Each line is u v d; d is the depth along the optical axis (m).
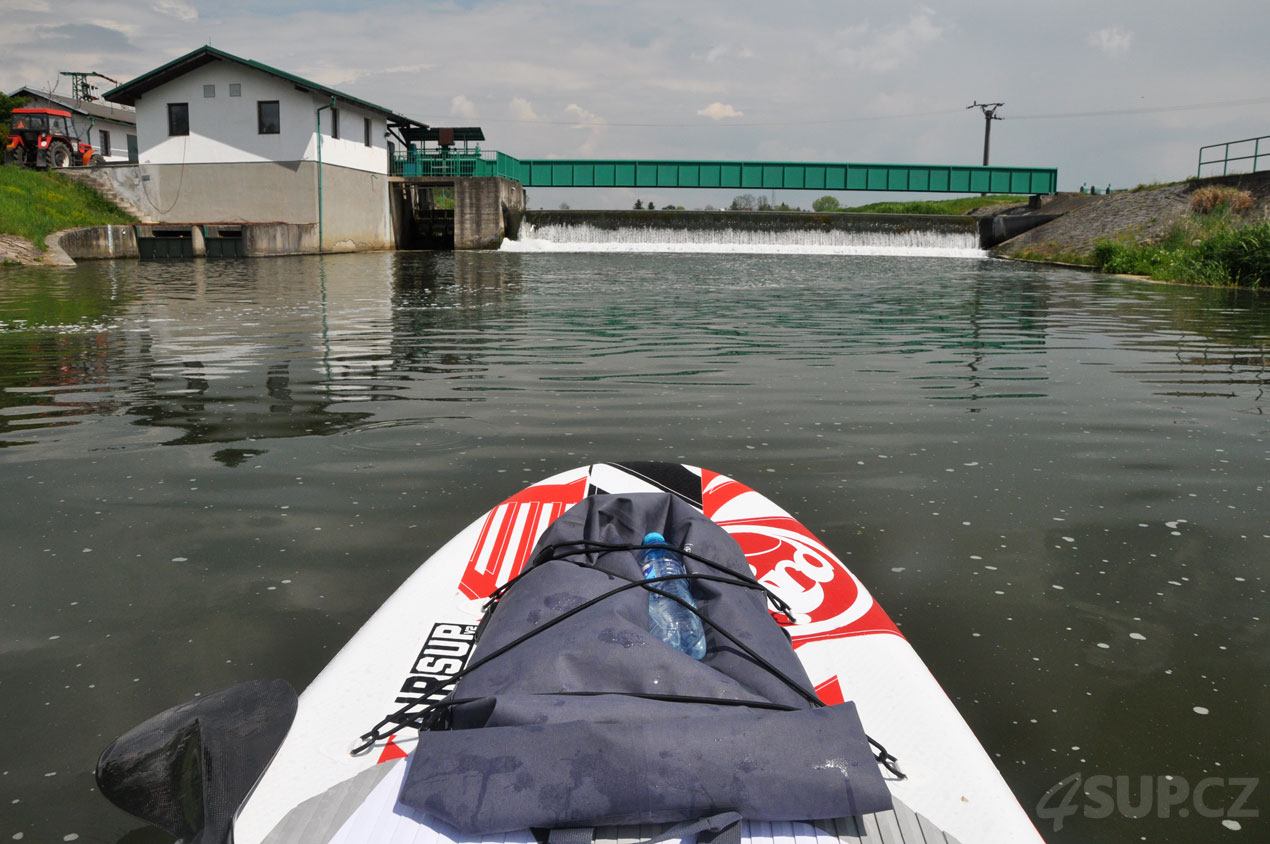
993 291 16.59
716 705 1.86
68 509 4.09
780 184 35.69
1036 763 2.34
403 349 8.89
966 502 4.32
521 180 36.94
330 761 1.94
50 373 7.45
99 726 2.42
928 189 35.53
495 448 5.15
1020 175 35.56
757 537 3.25
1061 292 16.59
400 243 35.28
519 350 8.89
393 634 2.53
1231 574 3.50
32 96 44.25
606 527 2.62
